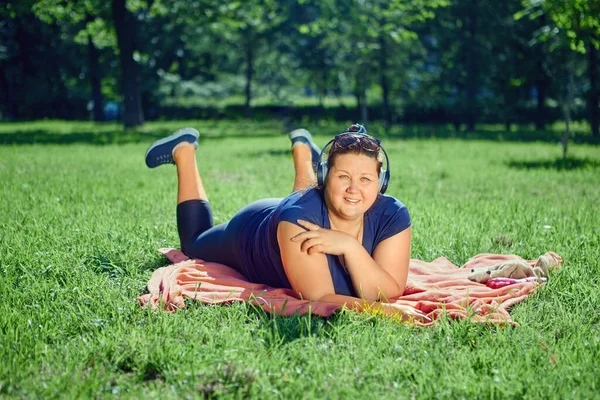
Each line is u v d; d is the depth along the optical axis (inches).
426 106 1684.3
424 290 184.2
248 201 337.1
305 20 1862.7
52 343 147.0
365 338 144.9
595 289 183.5
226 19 1275.8
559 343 146.6
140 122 1213.1
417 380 127.6
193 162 222.2
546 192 400.8
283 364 133.6
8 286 180.7
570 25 592.7
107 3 1214.3
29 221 267.0
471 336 148.8
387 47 1379.2
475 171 518.3
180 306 166.7
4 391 121.6
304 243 163.5
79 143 808.9
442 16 1355.8
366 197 162.2
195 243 213.0
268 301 167.5
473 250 235.8
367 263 165.5
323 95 1899.6
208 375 127.5
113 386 125.7
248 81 1964.8
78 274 193.6
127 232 249.3
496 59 1366.9
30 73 1731.1
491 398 120.9
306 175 227.8
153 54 1852.9
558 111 1502.2
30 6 1159.6
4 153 633.0
